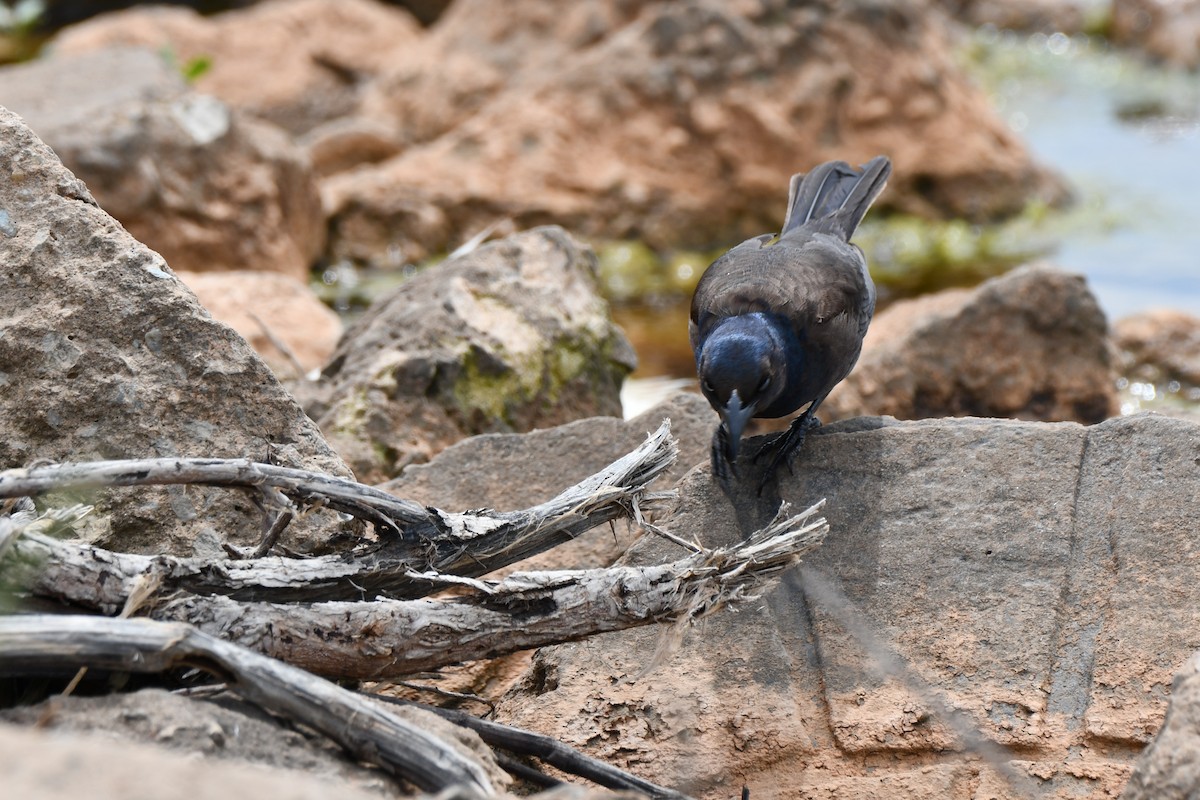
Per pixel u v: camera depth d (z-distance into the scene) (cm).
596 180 2366
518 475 1138
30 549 729
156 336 912
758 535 829
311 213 2266
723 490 1017
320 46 3030
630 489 866
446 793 643
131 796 548
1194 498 926
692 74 2400
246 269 2112
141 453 891
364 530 914
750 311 1043
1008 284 1673
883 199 2458
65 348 891
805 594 944
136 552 874
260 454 916
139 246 929
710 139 2389
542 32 2608
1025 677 879
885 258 2362
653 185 2373
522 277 1521
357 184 2361
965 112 2527
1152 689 855
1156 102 3216
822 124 2423
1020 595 914
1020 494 958
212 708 694
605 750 873
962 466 980
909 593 930
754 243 1164
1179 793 702
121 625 687
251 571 784
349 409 1353
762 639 927
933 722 865
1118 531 926
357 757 696
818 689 903
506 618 795
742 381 994
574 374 1484
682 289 2269
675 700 894
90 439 884
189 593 766
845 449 1010
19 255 906
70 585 737
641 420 1169
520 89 2481
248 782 571
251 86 2950
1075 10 3722
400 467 1338
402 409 1370
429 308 1449
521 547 852
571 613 798
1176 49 3469
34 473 741
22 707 686
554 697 903
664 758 866
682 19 2423
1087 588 911
